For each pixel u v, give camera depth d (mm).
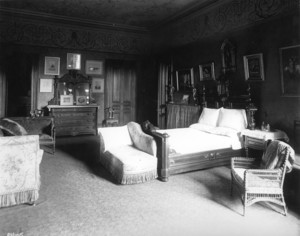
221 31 5988
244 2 5316
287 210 3145
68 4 6617
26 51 7617
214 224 2783
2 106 7387
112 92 9031
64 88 8117
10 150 3053
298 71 4312
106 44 8750
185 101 7262
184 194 3572
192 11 6770
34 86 7777
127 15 7492
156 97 9039
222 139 4676
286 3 4430
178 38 7699
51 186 3811
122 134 4832
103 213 2986
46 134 5797
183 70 7375
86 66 8523
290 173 3590
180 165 4246
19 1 6402
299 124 4340
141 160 3889
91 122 8117
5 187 3049
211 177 4312
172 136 4773
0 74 7320
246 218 2930
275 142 3314
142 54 9383
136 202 3293
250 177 2990
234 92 5676
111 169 4172
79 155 5645
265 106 4988
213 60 6316
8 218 2852
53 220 2812
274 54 4758
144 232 2600
